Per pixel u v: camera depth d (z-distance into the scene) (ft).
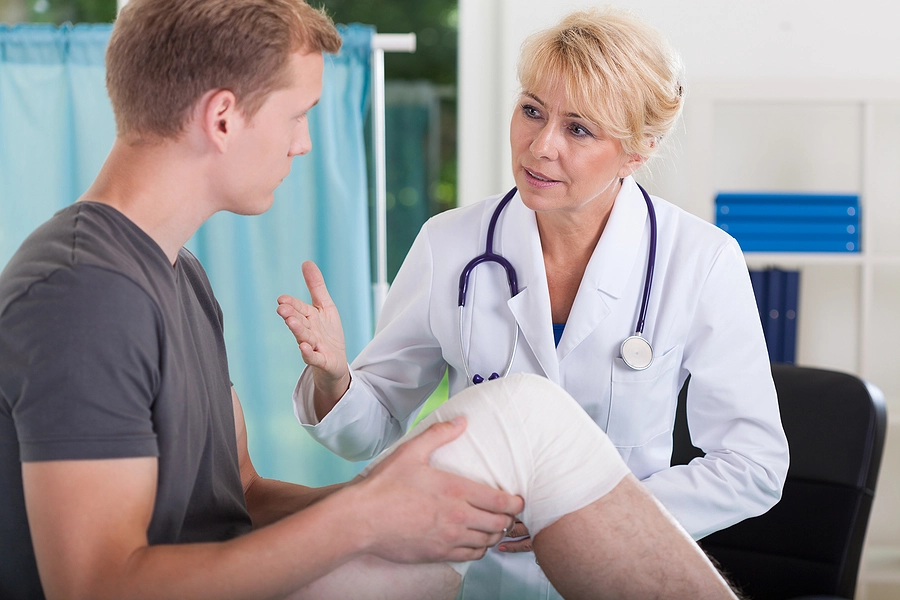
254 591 2.45
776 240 7.02
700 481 4.01
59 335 2.35
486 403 2.95
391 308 4.70
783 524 4.66
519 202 4.42
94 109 7.02
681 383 4.48
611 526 2.81
